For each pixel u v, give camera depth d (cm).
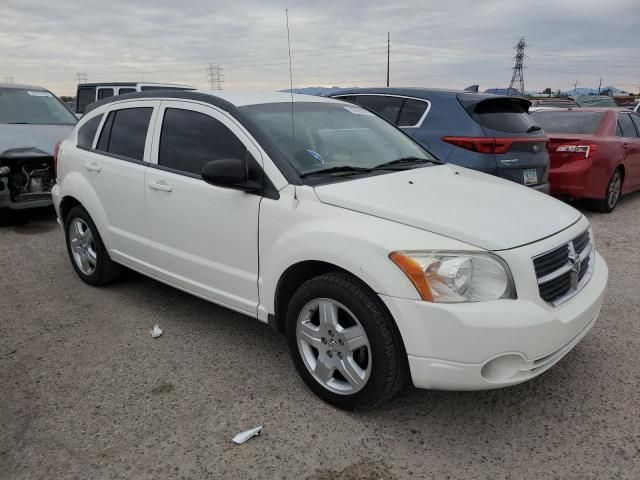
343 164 339
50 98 859
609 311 422
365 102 663
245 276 330
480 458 259
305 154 330
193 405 302
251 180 322
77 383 325
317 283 285
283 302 319
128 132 423
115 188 418
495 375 254
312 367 304
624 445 266
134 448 267
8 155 670
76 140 485
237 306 341
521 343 247
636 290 468
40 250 594
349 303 271
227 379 329
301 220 294
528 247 260
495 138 559
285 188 306
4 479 246
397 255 254
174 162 376
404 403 303
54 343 376
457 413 294
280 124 346
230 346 371
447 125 582
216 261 348
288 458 259
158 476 248
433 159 404
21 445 269
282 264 299
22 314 423
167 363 348
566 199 852
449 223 262
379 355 265
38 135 728
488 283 251
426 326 249
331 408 298
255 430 276
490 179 366
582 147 723
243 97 371
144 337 384
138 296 459
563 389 315
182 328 398
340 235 272
